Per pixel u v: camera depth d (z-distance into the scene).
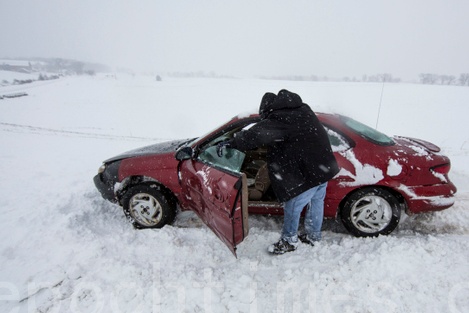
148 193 3.29
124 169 3.39
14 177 5.84
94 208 3.97
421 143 3.30
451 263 2.48
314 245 2.89
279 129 2.34
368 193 2.88
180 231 3.28
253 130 2.35
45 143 9.04
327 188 2.88
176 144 3.75
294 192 2.46
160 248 2.99
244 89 32.19
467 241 2.77
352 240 2.93
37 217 3.77
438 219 3.33
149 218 3.38
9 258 2.92
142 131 11.33
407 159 2.81
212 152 3.00
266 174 3.14
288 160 2.42
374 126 11.62
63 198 4.38
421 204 2.88
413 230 3.17
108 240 3.10
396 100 20.48
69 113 16.88
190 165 2.97
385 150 2.86
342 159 2.85
